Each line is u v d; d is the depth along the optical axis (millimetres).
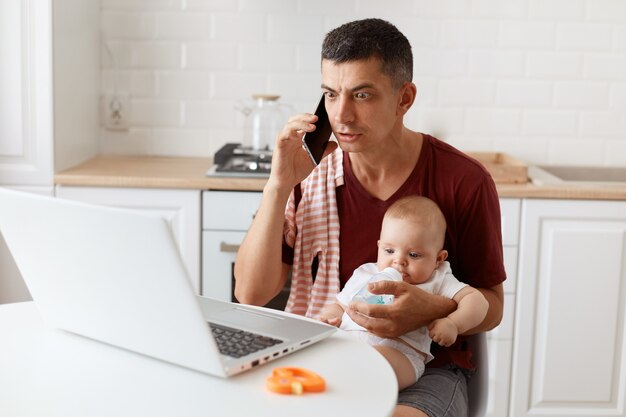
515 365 2916
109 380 1245
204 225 2881
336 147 1896
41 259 1360
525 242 2865
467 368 1815
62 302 1402
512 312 2902
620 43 3383
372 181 1888
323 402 1178
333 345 1419
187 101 3424
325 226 1904
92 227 1235
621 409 2957
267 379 1225
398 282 1625
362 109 1685
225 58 3391
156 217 1157
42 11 2834
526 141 3438
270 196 1832
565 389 2938
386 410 1157
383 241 1826
